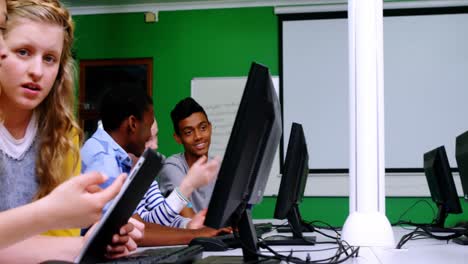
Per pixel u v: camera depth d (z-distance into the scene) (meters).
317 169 4.70
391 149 4.64
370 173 1.80
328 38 4.79
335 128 4.72
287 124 4.79
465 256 1.40
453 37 4.66
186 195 1.88
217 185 1.00
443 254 1.46
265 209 4.66
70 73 1.14
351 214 1.80
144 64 5.01
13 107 1.03
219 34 4.94
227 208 1.01
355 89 1.86
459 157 2.15
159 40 5.00
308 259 1.15
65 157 1.18
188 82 4.95
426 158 2.76
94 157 1.67
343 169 4.68
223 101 4.86
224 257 1.19
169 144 4.90
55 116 1.12
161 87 4.96
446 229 2.30
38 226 0.74
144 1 4.95
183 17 5.00
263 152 1.09
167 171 2.74
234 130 1.01
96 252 0.93
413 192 4.55
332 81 4.77
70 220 0.75
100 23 5.06
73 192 0.75
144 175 0.88
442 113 4.63
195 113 2.78
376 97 1.84
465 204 4.41
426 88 4.66
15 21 0.89
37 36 0.90
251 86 1.02
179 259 0.93
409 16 4.70
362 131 1.83
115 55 5.04
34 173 1.11
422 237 2.04
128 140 1.91
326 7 4.77
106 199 0.76
